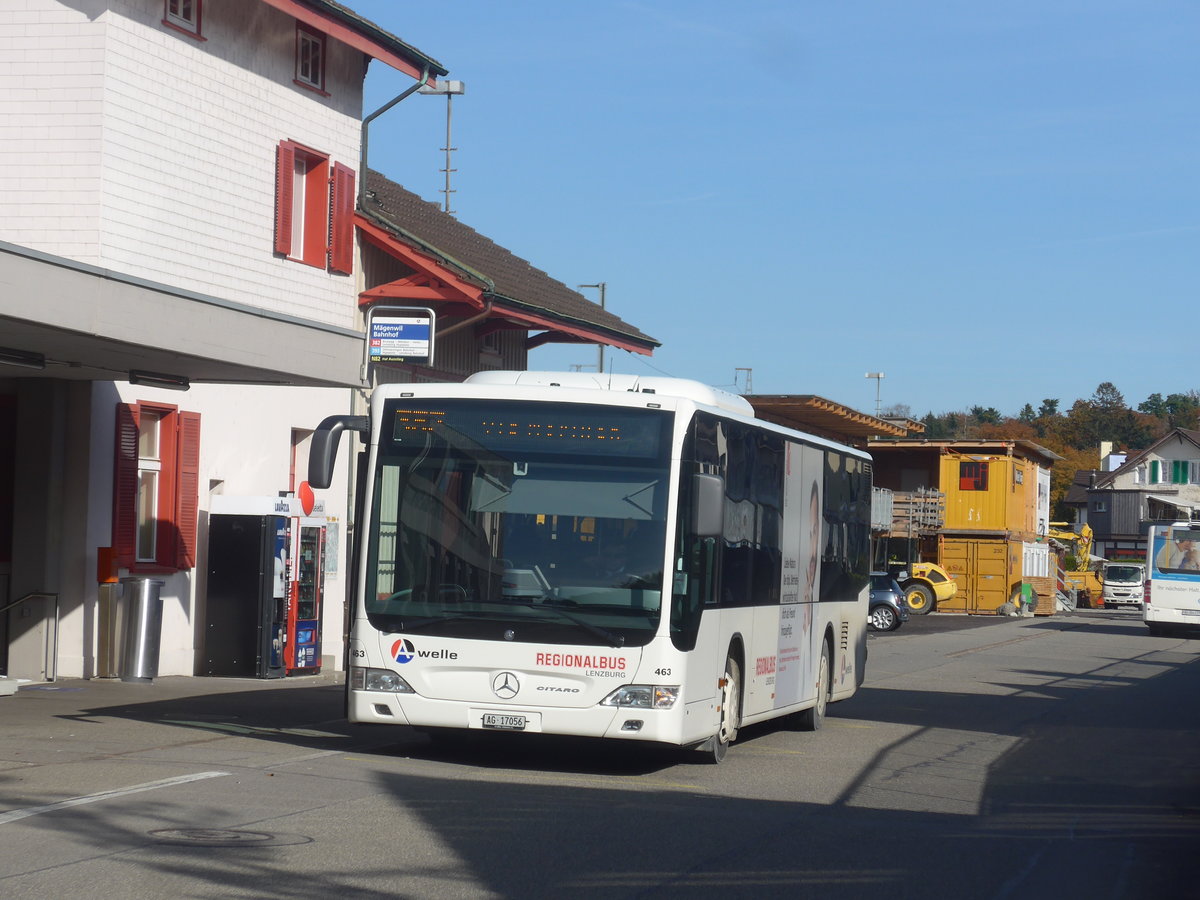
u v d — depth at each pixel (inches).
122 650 726.5
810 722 643.5
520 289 1074.1
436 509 462.9
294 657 808.3
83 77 653.3
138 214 680.4
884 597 1776.6
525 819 379.2
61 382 726.5
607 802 416.2
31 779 410.6
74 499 727.1
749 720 540.7
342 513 934.4
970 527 2449.6
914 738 633.6
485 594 454.0
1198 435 4611.2
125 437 746.2
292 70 816.3
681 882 313.9
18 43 655.1
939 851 370.6
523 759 504.4
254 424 850.8
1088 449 6215.6
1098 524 4719.5
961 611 2459.4
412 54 896.9
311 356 705.0
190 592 795.4
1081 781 519.5
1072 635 1798.7
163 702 636.1
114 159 661.3
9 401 735.7
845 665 701.9
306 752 491.8
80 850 315.6
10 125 655.8
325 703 659.4
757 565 542.9
